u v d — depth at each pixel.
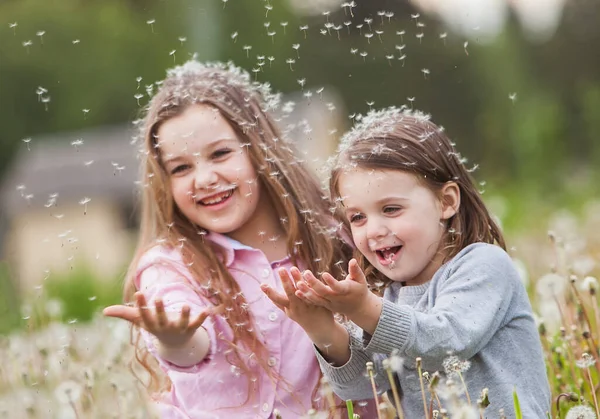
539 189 22.38
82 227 26.33
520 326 3.13
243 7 40.03
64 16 45.75
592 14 41.19
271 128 3.79
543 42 41.62
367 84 38.75
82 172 27.50
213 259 3.53
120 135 31.39
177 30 45.09
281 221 3.69
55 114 44.84
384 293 3.38
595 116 23.89
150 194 3.70
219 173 3.51
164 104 3.59
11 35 45.28
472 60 38.56
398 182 3.13
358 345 3.09
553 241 4.28
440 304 3.03
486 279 3.07
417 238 3.14
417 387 3.09
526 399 3.02
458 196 3.25
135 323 2.91
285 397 3.45
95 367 4.45
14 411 4.29
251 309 3.49
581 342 3.80
